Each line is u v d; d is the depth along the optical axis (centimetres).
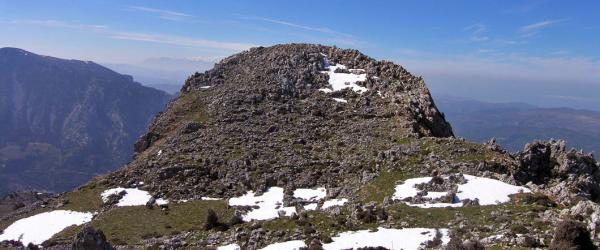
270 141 11981
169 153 11862
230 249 7188
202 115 14138
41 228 9412
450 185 7938
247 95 14675
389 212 7338
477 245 5384
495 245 5484
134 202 9981
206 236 7969
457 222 6612
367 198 8331
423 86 14300
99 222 9219
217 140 12181
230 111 13800
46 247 8300
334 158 10769
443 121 13475
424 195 7838
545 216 6406
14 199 14812
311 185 9669
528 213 6544
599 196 9350
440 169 8825
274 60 17162
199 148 11919
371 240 6438
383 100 13912
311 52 17450
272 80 15612
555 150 10381
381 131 11875
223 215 8862
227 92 15250
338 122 12962
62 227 9375
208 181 10469
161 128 14200
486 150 9838
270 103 14288
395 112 12875
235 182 10225
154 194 10144
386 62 16175
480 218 6650
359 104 13875
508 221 6291
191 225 8656
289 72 15988
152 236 8331
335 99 14462
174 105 15612
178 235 8244
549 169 9906
